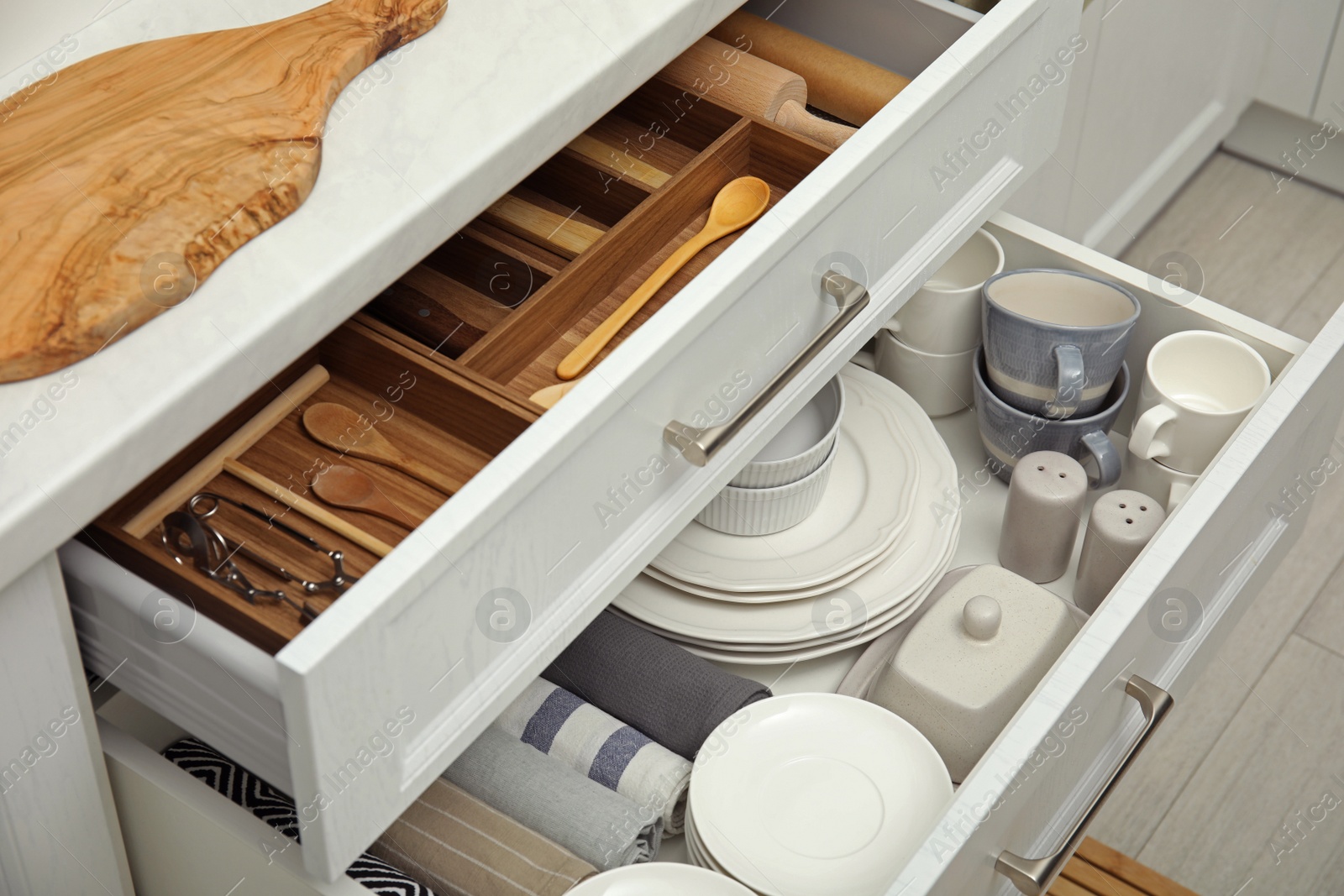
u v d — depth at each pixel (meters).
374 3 0.87
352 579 0.74
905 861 0.86
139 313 0.68
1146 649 0.95
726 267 0.77
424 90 0.83
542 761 0.90
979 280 1.19
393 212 0.75
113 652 0.73
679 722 0.93
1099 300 1.12
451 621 0.68
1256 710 1.51
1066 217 1.70
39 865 0.78
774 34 1.10
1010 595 1.00
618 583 0.83
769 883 0.85
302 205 0.75
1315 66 1.89
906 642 0.97
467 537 0.65
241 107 0.79
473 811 0.86
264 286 0.71
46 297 0.67
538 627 0.77
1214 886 1.37
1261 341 1.07
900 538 1.05
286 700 0.60
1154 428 1.04
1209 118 1.89
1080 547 1.14
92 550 0.68
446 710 0.72
